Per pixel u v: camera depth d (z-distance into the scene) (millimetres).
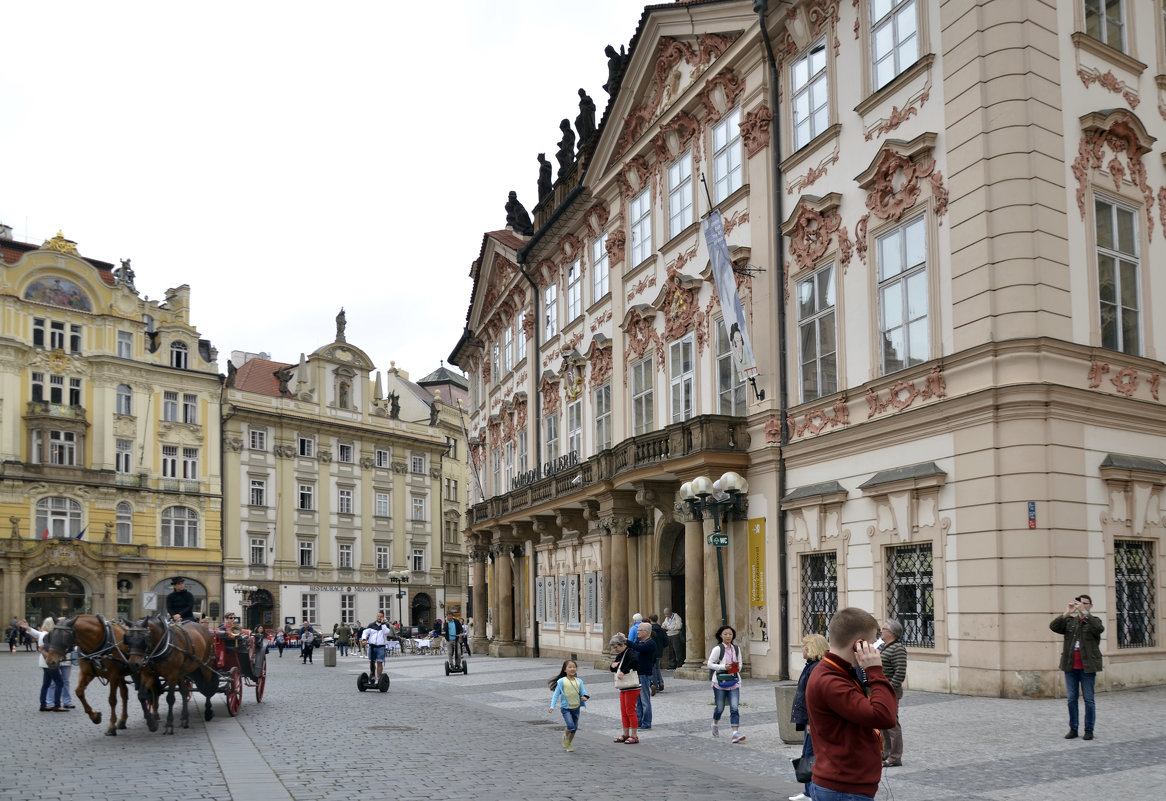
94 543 74375
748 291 27453
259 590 83188
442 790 11742
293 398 87875
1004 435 19078
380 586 92375
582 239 40438
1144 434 20609
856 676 5797
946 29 20875
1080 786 11047
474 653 51531
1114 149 21031
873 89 23266
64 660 21016
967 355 19797
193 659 18234
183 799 11148
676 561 32594
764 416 26359
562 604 42344
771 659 25594
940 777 11797
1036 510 18625
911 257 21781
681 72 31688
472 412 58812
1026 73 19672
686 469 27594
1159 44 22609
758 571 26281
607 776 12742
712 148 30062
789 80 26438
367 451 93062
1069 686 14062
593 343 37719
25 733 17828
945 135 20797
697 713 19484
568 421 41219
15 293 73812
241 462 83500
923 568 20938
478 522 49312
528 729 18016
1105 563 19375
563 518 39188
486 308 54844
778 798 11234
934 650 20234
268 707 22641
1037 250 19266
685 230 30969
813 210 24719
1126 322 20938
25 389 73500
